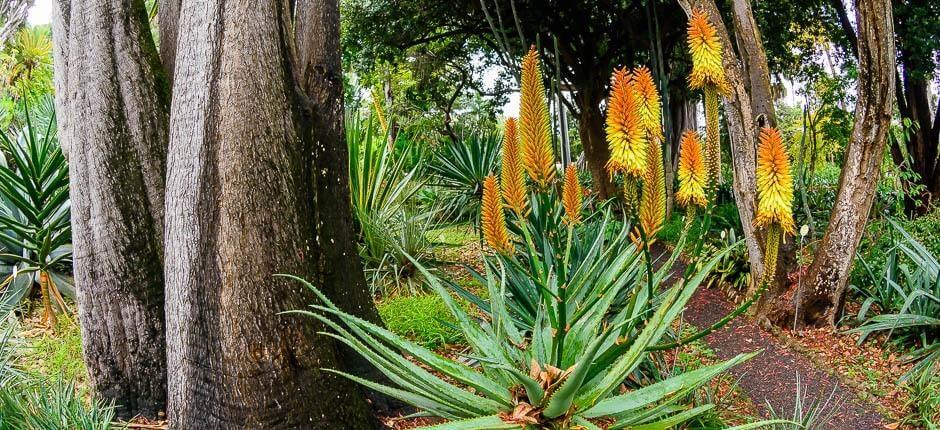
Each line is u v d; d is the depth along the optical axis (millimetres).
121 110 4250
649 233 2273
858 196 6332
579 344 2947
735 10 6867
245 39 3467
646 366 4582
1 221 6090
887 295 6562
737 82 6758
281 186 3557
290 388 3518
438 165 12258
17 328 5871
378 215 7930
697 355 5965
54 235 6395
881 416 4957
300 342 3576
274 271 3492
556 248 2455
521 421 2545
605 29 13898
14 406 3654
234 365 3414
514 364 2859
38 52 16266
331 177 4098
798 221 9922
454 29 16062
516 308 4395
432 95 19953
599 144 13664
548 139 2424
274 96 3566
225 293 3406
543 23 13797
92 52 4191
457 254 9383
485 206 2768
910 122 10023
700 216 9930
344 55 15203
